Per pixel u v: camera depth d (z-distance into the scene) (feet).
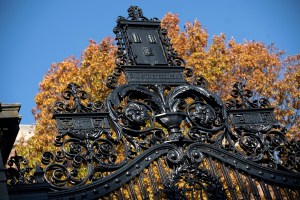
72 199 19.57
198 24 49.14
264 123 23.47
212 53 47.03
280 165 22.68
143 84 22.52
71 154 20.42
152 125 21.89
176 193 20.67
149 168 21.11
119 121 21.54
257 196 21.81
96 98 38.55
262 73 47.75
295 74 47.80
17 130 19.24
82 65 40.68
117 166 20.72
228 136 22.81
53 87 40.86
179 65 23.50
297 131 45.75
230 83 45.75
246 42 51.13
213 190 21.30
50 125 39.14
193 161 21.56
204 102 23.00
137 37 23.47
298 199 22.56
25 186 18.81
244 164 22.27
